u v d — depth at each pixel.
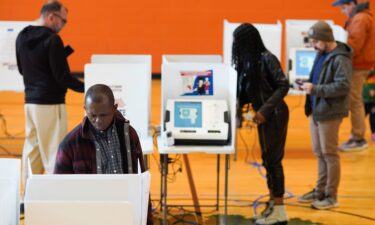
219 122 5.18
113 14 11.77
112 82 5.30
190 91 5.52
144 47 11.93
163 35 11.91
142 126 5.38
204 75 5.50
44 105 5.67
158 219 5.81
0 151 7.74
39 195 2.59
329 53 5.82
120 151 3.34
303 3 11.77
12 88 7.27
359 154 8.08
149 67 5.79
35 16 11.63
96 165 3.33
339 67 5.72
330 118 5.88
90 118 3.21
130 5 11.76
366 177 7.19
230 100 5.34
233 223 5.76
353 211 6.11
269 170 5.64
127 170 3.35
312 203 6.20
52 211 2.54
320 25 5.80
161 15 11.83
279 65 5.34
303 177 7.15
